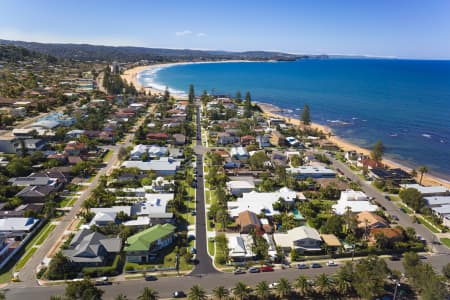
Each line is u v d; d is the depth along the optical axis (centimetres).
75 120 17775
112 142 15250
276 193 10006
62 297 5741
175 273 6638
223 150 14425
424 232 8638
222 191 9581
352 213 8738
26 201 9250
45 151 13050
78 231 7806
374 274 6112
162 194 9688
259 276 6650
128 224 8150
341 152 15412
